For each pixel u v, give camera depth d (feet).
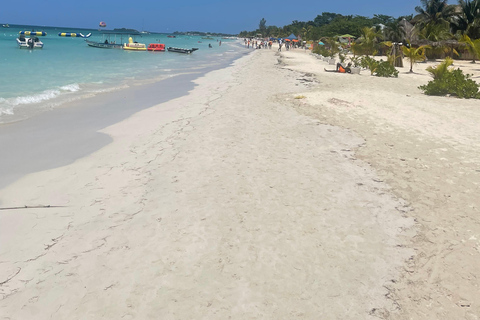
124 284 12.15
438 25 134.10
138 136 28.37
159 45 179.32
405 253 14.30
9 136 26.91
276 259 13.70
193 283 12.28
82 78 61.72
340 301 11.64
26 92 44.11
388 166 23.56
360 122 34.47
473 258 13.99
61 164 22.13
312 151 25.98
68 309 11.03
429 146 27.73
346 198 18.89
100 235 14.88
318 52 150.30
